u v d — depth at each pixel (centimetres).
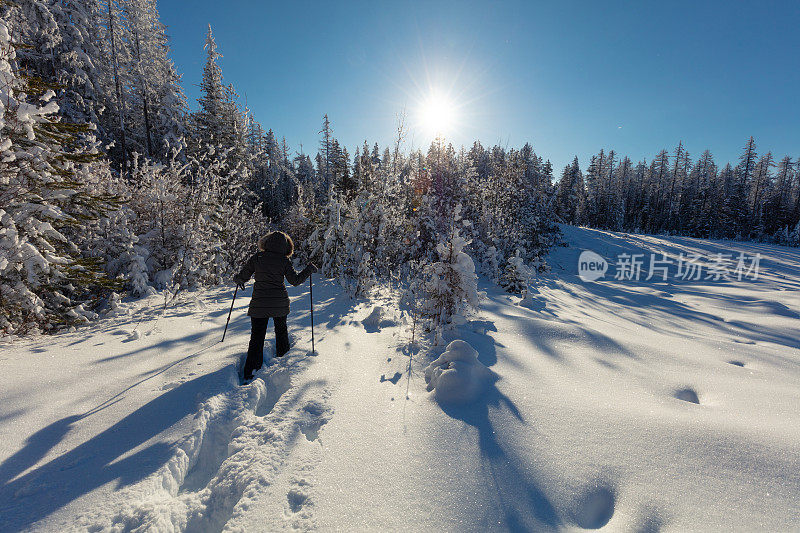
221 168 814
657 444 207
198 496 199
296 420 254
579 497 178
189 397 276
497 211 1456
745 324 820
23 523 160
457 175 1538
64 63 1670
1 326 392
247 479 198
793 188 6812
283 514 172
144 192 715
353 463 207
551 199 2661
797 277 1939
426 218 1132
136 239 619
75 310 463
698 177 6688
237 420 260
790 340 671
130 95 2320
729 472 180
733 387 308
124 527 165
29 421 235
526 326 486
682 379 329
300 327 488
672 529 152
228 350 377
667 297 1316
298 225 1271
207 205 756
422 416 257
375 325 509
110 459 206
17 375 298
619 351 405
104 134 1964
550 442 220
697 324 834
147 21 2339
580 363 366
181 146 794
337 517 168
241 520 170
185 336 422
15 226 401
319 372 338
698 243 3200
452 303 466
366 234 878
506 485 186
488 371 320
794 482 170
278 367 348
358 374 336
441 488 184
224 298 639
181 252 683
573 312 836
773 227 5819
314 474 200
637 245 2961
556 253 2503
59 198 452
